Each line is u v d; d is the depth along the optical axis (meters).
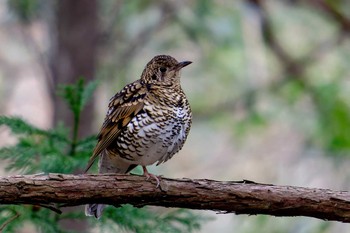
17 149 7.50
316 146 14.84
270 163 17.44
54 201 6.11
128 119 7.53
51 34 15.40
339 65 16.42
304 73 16.36
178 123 7.62
